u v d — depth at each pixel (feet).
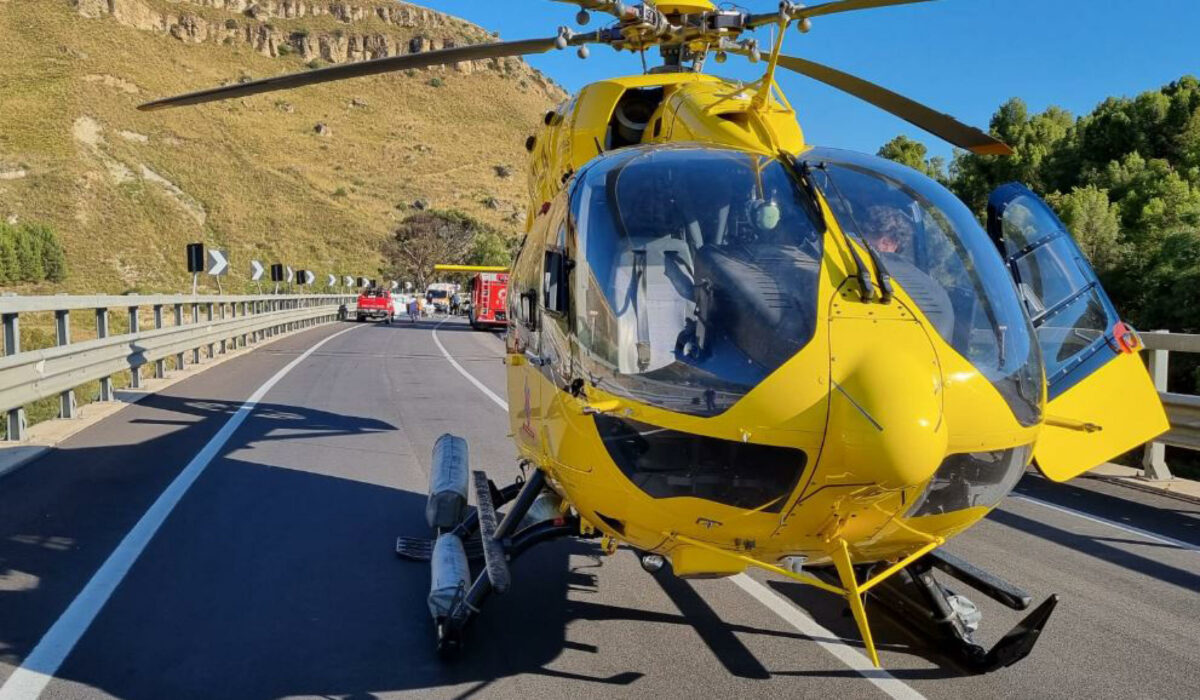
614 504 12.55
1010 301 12.86
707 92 15.76
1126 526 24.09
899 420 10.39
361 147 467.52
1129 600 18.20
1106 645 15.75
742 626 16.43
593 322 12.35
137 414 38.40
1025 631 13.55
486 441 34.96
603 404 11.87
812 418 10.80
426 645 15.12
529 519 16.26
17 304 28.96
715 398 11.18
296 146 424.87
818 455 10.90
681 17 18.65
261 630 15.52
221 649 14.66
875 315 11.47
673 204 12.75
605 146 16.76
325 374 58.90
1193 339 27.32
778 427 10.87
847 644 15.62
